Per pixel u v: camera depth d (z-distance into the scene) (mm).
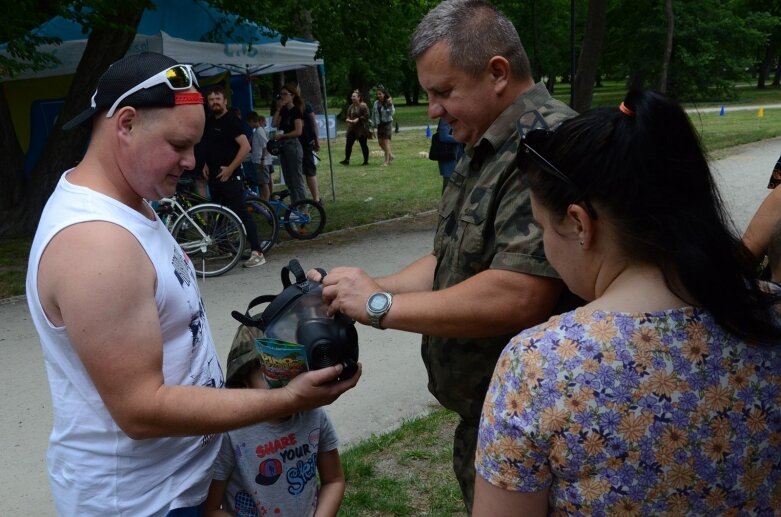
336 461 2131
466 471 1921
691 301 1025
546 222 1120
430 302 1608
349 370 1556
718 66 33938
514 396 1022
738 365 1016
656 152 992
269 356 1547
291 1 8555
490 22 1720
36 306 1427
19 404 4039
